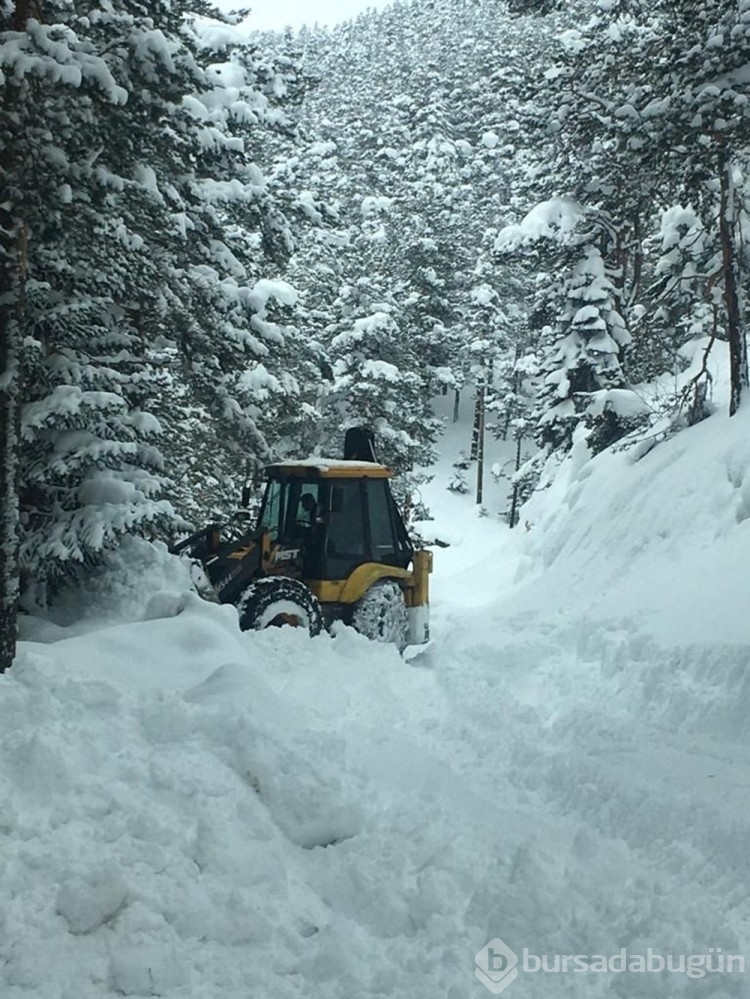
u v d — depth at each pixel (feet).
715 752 19.48
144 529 32.01
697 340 65.51
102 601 30.66
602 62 56.29
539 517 66.85
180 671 23.59
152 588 30.86
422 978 11.35
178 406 46.96
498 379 171.01
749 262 46.29
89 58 24.48
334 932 12.41
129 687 21.40
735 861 14.02
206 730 18.57
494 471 163.43
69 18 29.25
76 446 31.58
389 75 246.68
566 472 68.95
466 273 173.27
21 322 22.91
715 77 40.24
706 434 43.32
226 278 44.11
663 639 26.23
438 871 13.96
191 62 29.04
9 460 21.94
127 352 35.04
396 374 93.71
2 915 11.92
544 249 72.08
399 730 22.84
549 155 68.54
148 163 37.17
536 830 15.85
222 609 27.96
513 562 63.82
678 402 50.16
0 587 21.47
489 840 15.28
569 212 70.49
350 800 16.47
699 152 41.45
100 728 18.25
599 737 21.16
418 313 144.46
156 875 13.39
